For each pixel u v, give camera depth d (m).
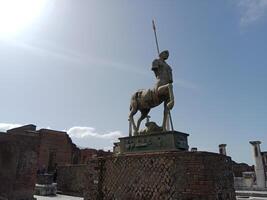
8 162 13.15
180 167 8.28
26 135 14.03
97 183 10.62
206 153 8.20
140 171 9.30
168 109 10.27
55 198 20.38
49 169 37.22
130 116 11.77
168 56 11.39
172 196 8.21
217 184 8.22
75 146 43.41
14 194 12.95
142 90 11.64
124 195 9.59
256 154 32.41
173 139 9.45
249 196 22.31
